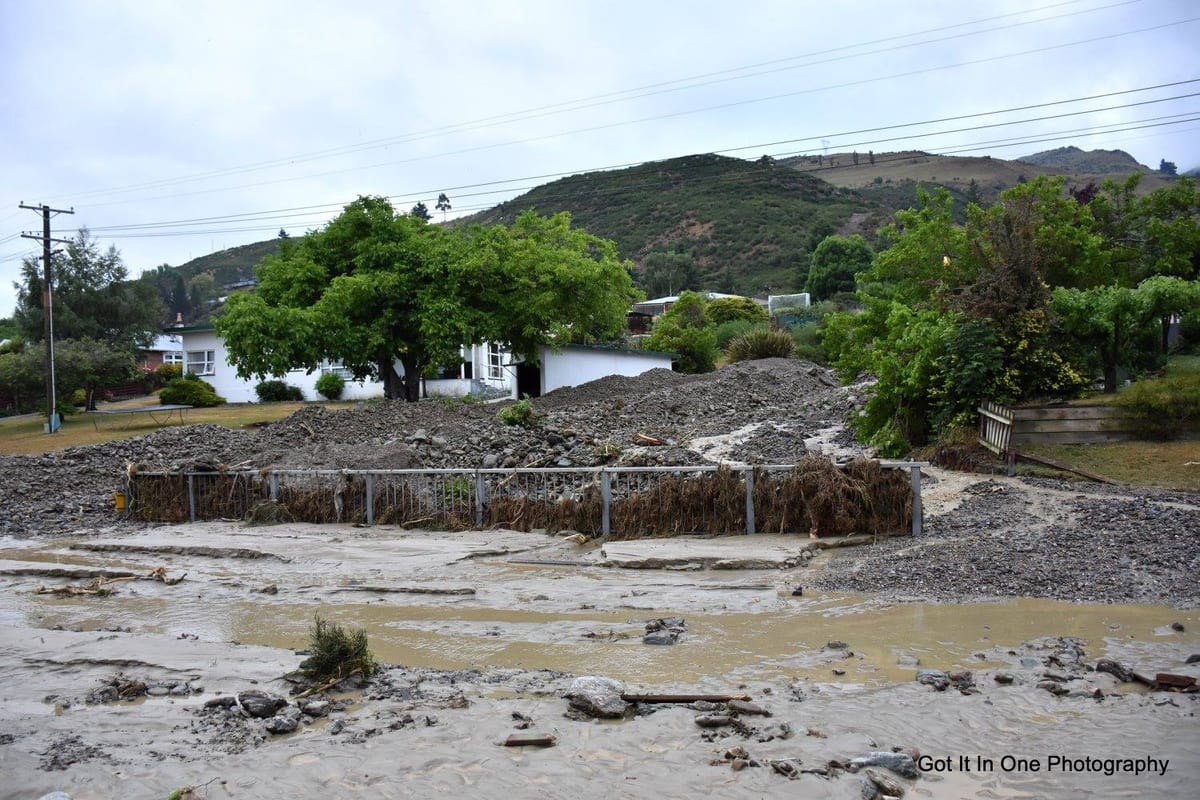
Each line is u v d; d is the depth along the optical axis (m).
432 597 9.75
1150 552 9.48
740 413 24.86
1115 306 15.85
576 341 39.31
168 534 14.43
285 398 38.38
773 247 98.81
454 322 28.23
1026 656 6.76
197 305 116.31
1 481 19.42
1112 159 187.38
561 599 9.40
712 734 5.49
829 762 4.99
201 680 7.00
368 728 5.77
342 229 30.75
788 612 8.44
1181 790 4.54
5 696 6.77
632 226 113.75
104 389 39.81
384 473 14.38
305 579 10.93
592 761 5.14
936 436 16.61
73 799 4.89
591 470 12.97
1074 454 14.36
